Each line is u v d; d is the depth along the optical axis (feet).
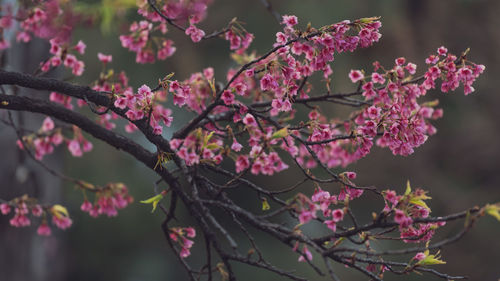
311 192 40.83
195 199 8.46
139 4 10.80
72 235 46.34
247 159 8.79
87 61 44.70
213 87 9.18
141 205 49.29
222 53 40.06
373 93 9.68
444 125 35.86
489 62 36.27
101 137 9.72
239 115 9.43
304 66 9.01
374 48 34.60
